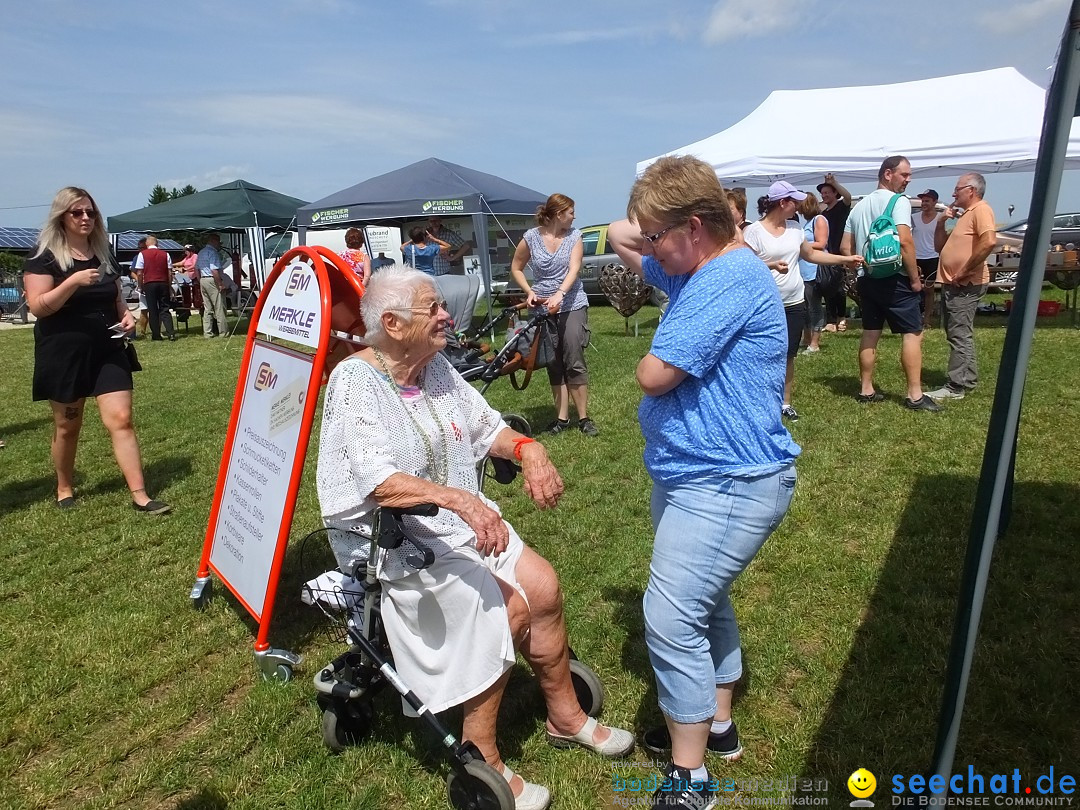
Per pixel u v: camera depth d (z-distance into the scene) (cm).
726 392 203
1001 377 175
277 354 314
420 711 227
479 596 226
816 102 1243
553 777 247
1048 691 271
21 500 530
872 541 396
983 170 1230
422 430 239
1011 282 1266
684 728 219
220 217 1639
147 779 251
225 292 1681
